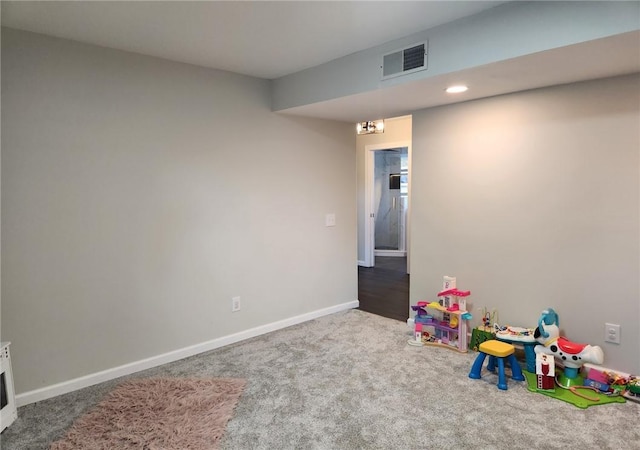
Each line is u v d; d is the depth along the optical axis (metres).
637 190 2.50
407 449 2.04
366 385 2.70
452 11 2.23
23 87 2.44
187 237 3.20
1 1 2.03
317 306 4.22
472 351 3.26
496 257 3.18
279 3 2.10
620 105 2.53
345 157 4.39
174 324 3.17
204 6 2.12
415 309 3.49
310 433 2.17
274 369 2.96
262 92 3.63
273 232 3.78
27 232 2.49
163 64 3.01
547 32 2.01
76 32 2.47
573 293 2.79
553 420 2.28
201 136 3.24
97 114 2.72
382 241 8.20
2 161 2.39
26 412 2.42
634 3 1.76
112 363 2.86
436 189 3.53
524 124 2.95
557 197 2.83
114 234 2.83
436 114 3.48
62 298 2.64
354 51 2.91
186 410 2.39
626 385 2.53
